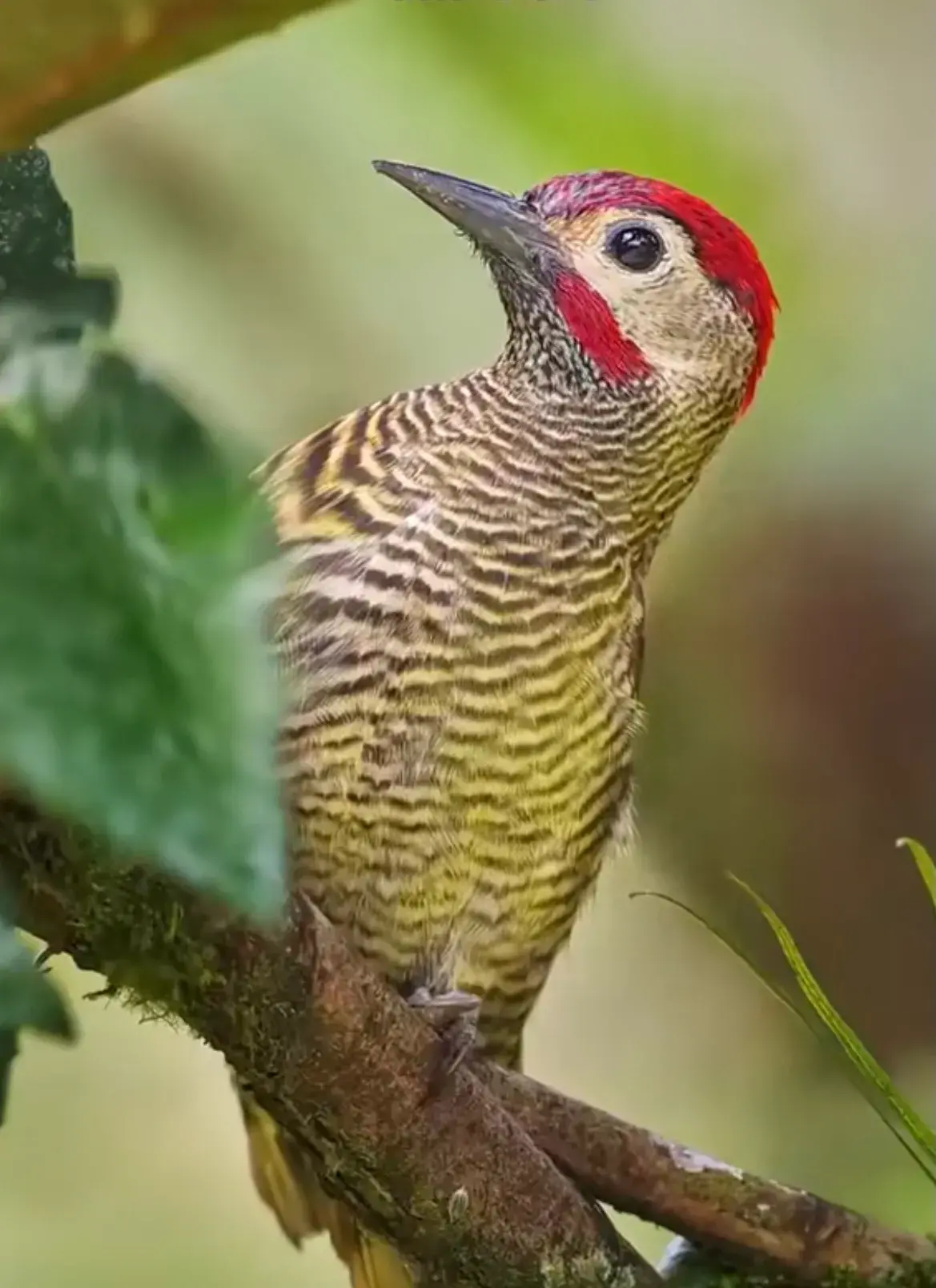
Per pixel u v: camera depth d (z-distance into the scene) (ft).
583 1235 8.47
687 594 9.09
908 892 9.07
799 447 9.10
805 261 9.11
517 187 8.96
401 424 8.64
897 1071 9.08
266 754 4.91
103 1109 9.10
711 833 9.09
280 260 9.08
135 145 9.04
